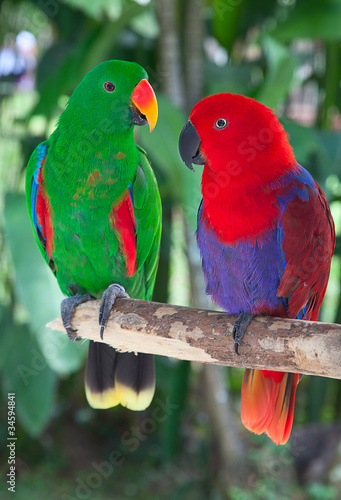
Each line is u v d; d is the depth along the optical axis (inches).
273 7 295.9
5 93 325.1
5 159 316.5
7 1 309.0
